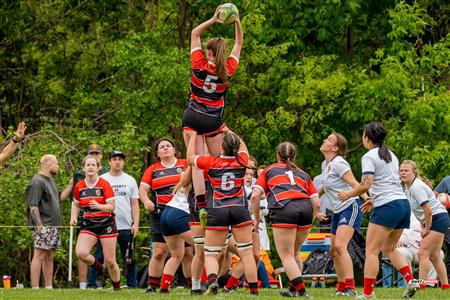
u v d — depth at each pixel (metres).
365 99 70.44
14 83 85.31
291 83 71.25
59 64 84.94
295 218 33.84
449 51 71.25
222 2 76.88
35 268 45.28
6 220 62.66
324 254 49.78
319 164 76.00
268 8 74.69
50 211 45.88
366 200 37.41
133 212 45.66
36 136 71.31
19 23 83.38
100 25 84.81
